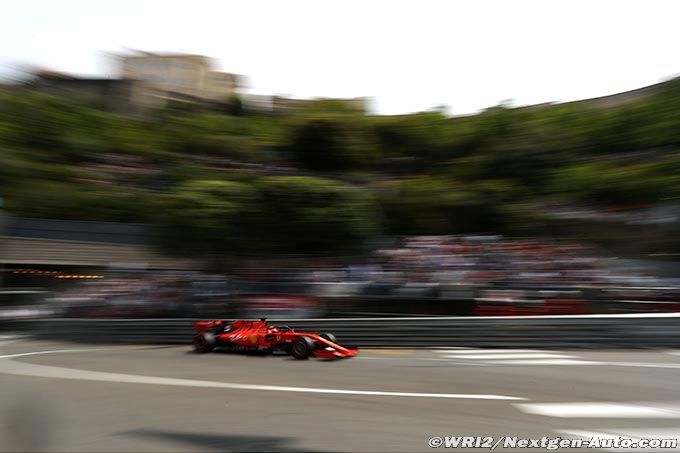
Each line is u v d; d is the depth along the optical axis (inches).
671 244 701.9
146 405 233.5
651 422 201.3
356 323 408.8
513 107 1029.8
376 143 991.6
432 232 844.0
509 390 254.8
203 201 625.3
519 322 386.3
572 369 305.1
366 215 653.9
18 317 526.9
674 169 816.3
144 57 1871.3
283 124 1012.5
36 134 979.9
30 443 186.5
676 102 963.3
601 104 1081.4
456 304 442.3
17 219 763.4
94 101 1280.8
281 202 625.3
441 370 307.1
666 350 362.9
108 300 495.5
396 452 170.4
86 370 322.3
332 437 185.5
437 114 1055.6
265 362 341.1
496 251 595.8
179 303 475.5
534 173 935.0
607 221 768.9
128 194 821.2
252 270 547.2
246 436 187.6
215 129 1044.5
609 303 432.5
